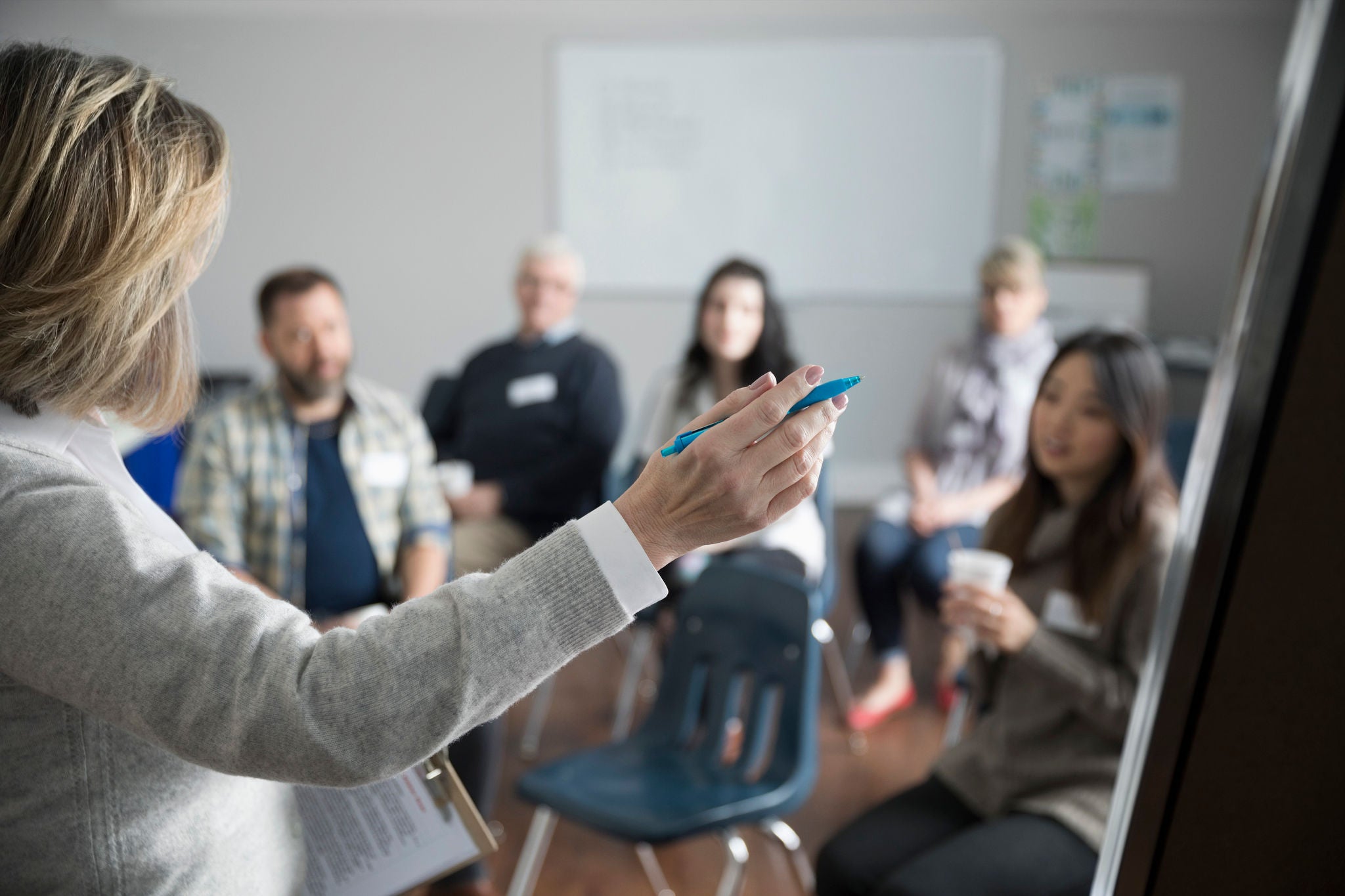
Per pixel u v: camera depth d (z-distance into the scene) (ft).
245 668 2.00
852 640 12.79
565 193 18.98
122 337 2.19
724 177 18.74
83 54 2.22
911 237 18.67
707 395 10.23
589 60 18.52
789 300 19.07
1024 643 5.28
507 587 2.11
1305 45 1.60
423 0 18.38
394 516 7.64
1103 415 5.56
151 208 2.13
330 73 18.74
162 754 2.33
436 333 19.51
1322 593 1.69
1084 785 5.28
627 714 10.03
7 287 2.07
